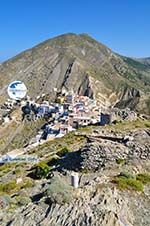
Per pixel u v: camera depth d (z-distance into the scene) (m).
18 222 24.88
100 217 22.91
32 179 46.38
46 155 77.38
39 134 188.25
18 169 61.81
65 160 45.16
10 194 37.94
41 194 30.52
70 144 80.38
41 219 24.53
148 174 33.62
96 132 76.62
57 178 33.50
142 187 29.38
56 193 26.12
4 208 28.56
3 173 63.50
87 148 39.75
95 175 35.53
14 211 27.09
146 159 38.44
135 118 91.00
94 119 164.38
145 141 41.31
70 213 24.17
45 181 38.94
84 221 22.88
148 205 26.83
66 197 25.94
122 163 37.84
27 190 34.78
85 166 38.78
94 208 24.44
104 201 25.72
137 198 27.70
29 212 25.91
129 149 39.09
